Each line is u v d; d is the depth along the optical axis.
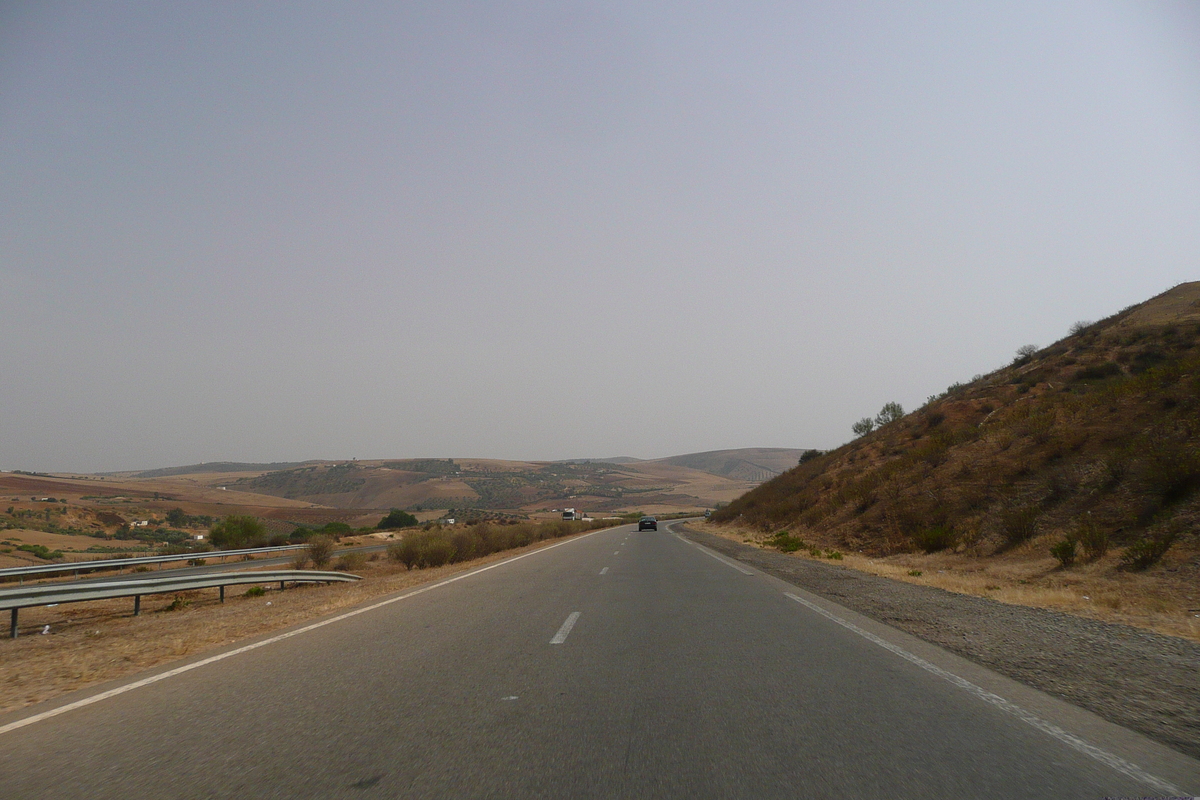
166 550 43.94
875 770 4.28
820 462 62.91
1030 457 26.94
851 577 17.00
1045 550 19.48
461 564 26.77
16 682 7.45
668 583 15.91
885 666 7.17
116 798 4.01
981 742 4.77
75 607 17.92
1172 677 6.60
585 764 4.45
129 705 6.10
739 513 70.19
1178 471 18.28
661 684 6.54
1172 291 49.69
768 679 6.67
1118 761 4.40
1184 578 13.75
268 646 8.83
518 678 6.84
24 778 4.36
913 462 35.56
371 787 4.11
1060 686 6.29
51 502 91.12
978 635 8.90
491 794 3.99
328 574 21.28
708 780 4.16
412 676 7.00
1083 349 41.25
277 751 4.79
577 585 15.77
